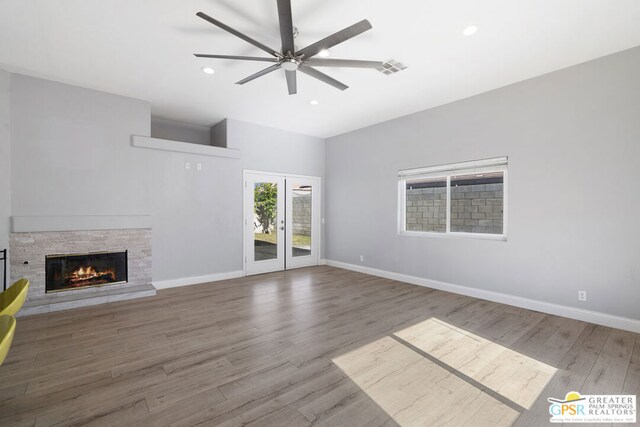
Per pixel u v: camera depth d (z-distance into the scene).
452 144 4.21
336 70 3.29
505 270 3.71
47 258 3.60
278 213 5.73
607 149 2.96
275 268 5.71
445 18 2.39
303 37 2.66
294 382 2.04
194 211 4.73
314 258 6.30
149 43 2.79
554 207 3.30
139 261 4.22
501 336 2.78
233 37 2.69
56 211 3.65
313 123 5.31
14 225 3.35
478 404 1.82
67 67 3.27
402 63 3.12
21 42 2.76
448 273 4.30
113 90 3.90
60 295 3.68
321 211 6.39
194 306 3.63
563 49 2.85
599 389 1.97
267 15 2.38
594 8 2.26
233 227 5.14
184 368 2.21
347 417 1.70
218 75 3.46
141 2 2.23
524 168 3.53
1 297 2.05
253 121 5.22
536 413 1.74
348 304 3.72
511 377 2.12
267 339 2.71
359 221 5.66
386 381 2.06
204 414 1.71
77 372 2.15
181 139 5.36
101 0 2.20
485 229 4.04
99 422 1.64
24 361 2.30
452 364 2.29
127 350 2.49
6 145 3.33
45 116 3.57
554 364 2.28
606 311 2.99
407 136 4.80
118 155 4.06
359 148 5.64
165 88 3.83
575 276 3.18
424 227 4.74
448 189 4.39
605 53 2.92
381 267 5.25
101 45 2.82
